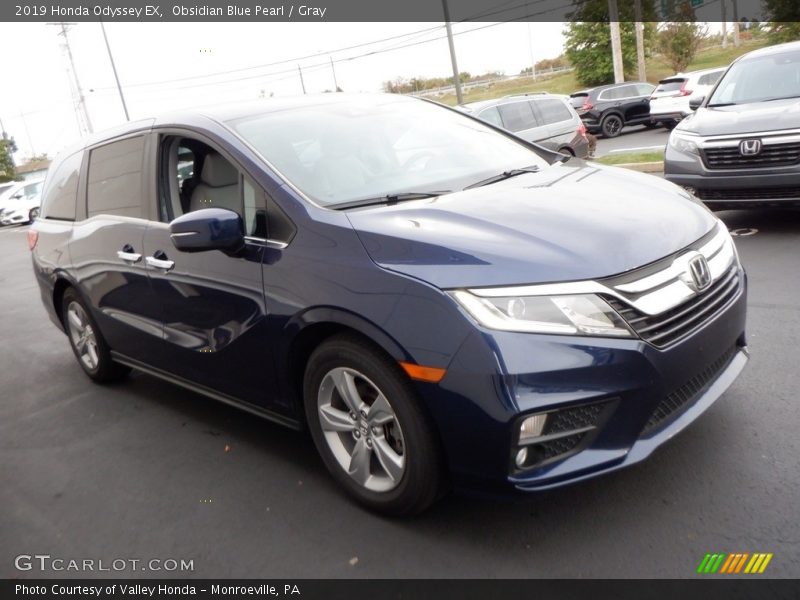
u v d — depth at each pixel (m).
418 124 4.20
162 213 4.04
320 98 4.26
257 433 4.18
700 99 8.13
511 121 13.53
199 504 3.48
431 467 2.82
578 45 44.91
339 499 3.33
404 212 3.14
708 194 7.02
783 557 2.55
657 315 2.70
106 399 5.13
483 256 2.69
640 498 3.00
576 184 3.51
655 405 2.69
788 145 6.43
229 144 3.62
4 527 3.57
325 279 2.99
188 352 3.94
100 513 3.56
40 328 7.99
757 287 5.53
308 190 3.36
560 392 2.53
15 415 5.14
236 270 3.42
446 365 2.60
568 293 2.59
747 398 3.72
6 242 20.05
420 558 2.83
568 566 2.66
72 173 5.14
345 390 3.08
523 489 2.61
